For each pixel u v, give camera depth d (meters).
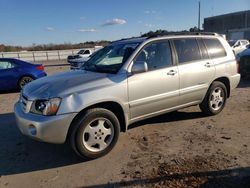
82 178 4.22
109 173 4.31
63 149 5.23
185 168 4.34
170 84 5.66
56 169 4.53
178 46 5.94
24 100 4.89
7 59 12.09
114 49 5.82
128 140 5.52
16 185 4.12
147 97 5.34
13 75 11.91
